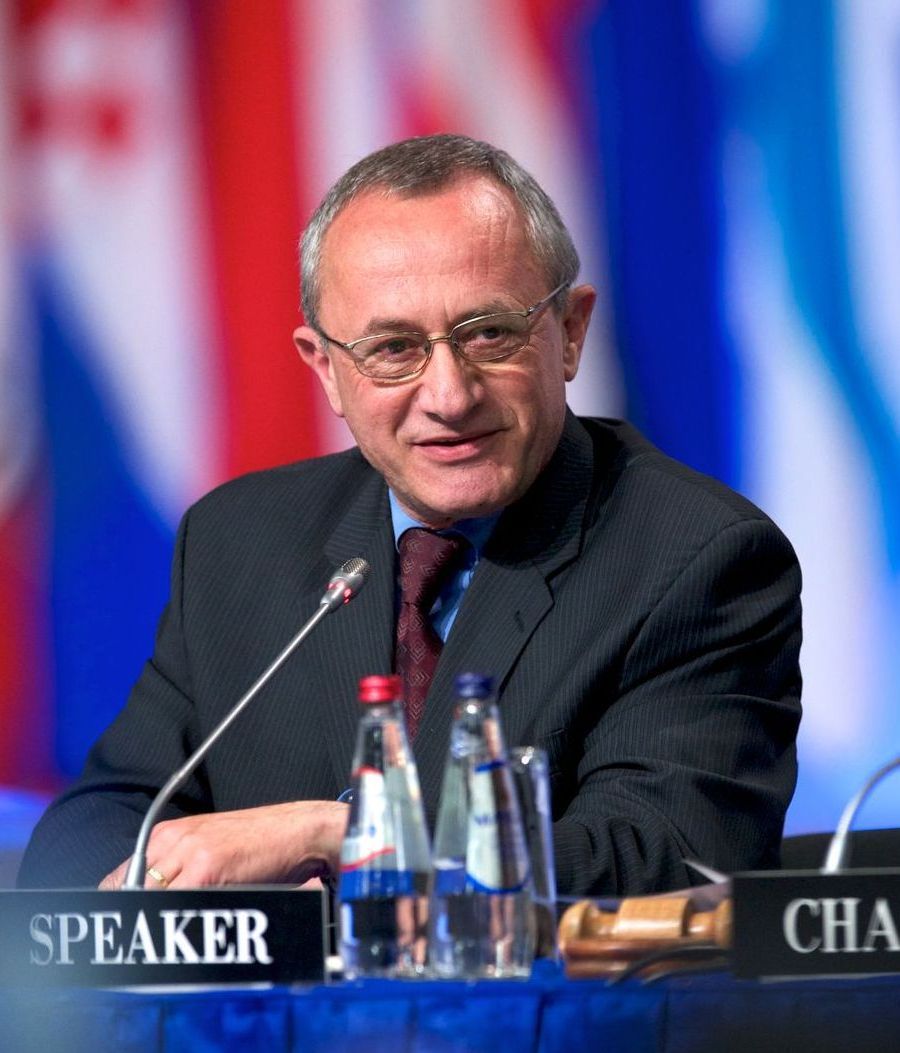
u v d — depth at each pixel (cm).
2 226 1653
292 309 1670
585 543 930
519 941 593
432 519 946
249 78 1666
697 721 866
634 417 1634
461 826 600
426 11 1650
